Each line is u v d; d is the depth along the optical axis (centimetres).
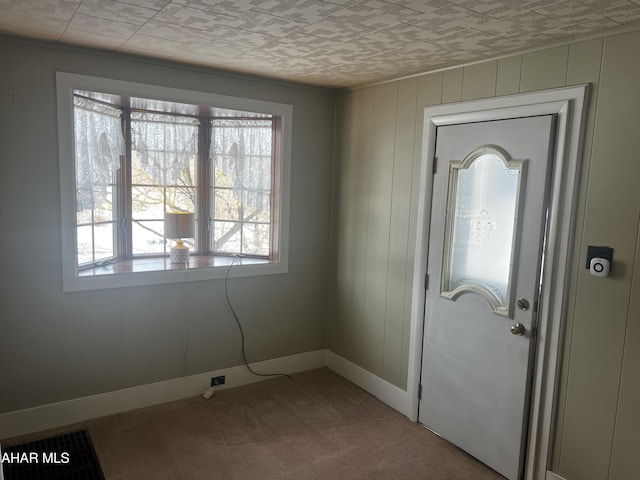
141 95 289
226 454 266
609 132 206
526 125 235
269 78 331
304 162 362
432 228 290
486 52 245
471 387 269
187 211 364
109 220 329
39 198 266
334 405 328
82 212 303
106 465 251
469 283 267
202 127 361
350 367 368
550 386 232
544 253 231
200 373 337
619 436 210
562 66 222
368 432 294
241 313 349
